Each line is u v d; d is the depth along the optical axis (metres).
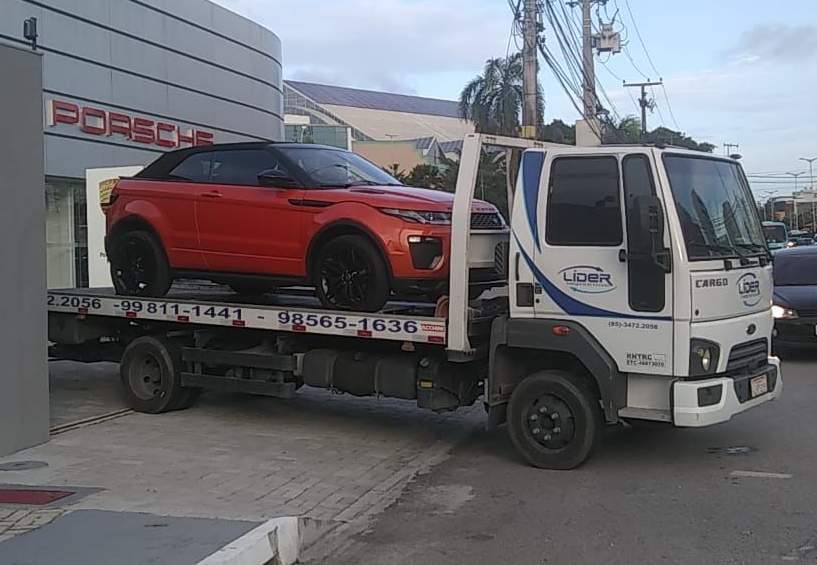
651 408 7.24
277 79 28.83
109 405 10.69
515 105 36.00
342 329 8.48
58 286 20.03
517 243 7.61
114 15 20.69
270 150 9.34
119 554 5.11
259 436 9.10
